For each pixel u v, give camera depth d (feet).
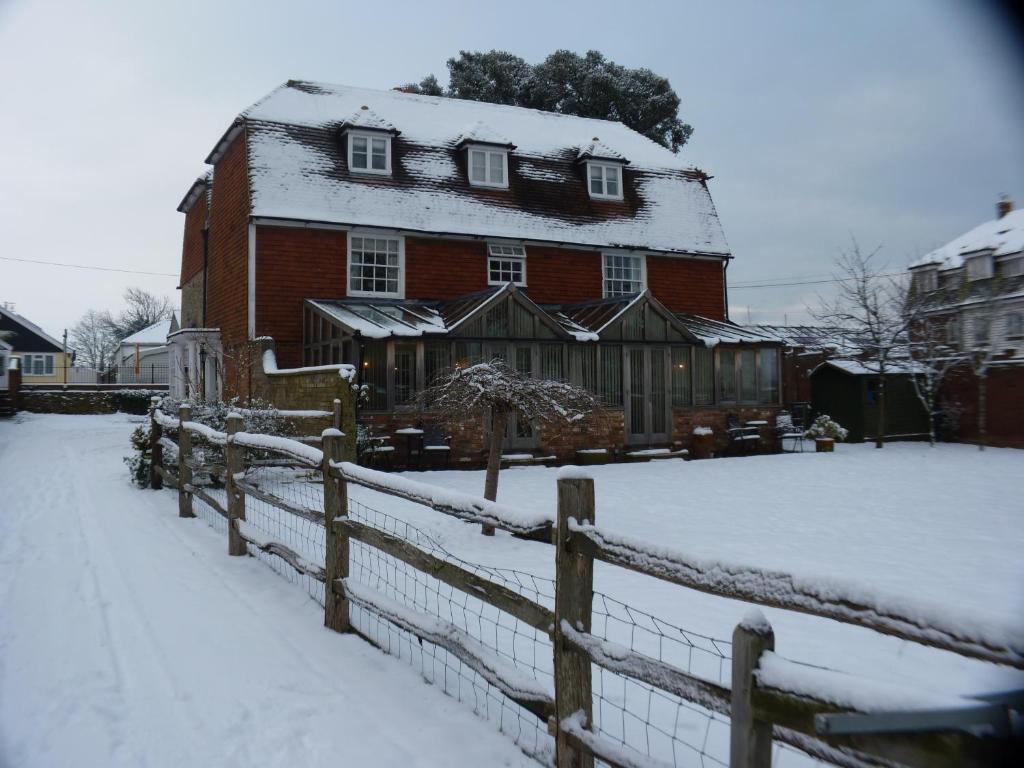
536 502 34.30
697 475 47.29
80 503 33.65
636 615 17.97
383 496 34.65
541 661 14.43
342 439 16.94
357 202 59.21
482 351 51.72
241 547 23.34
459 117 71.92
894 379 74.18
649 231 70.74
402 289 59.98
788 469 50.70
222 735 11.69
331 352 51.42
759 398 63.36
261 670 14.19
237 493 23.56
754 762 6.77
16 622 17.07
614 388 56.80
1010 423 67.41
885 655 15.47
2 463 49.73
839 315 75.51
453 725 11.86
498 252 63.82
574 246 66.18
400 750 11.09
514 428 52.44
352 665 14.38
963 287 71.77
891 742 5.59
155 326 167.32
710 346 60.34
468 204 63.77
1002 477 45.73
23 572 21.40
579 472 9.95
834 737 6.01
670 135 116.78
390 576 20.40
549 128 75.92
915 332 73.82
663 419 58.75
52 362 138.10
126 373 140.36
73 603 18.45
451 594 19.02
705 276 73.72
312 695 13.06
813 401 77.61
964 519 30.94
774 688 6.56
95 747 11.35
